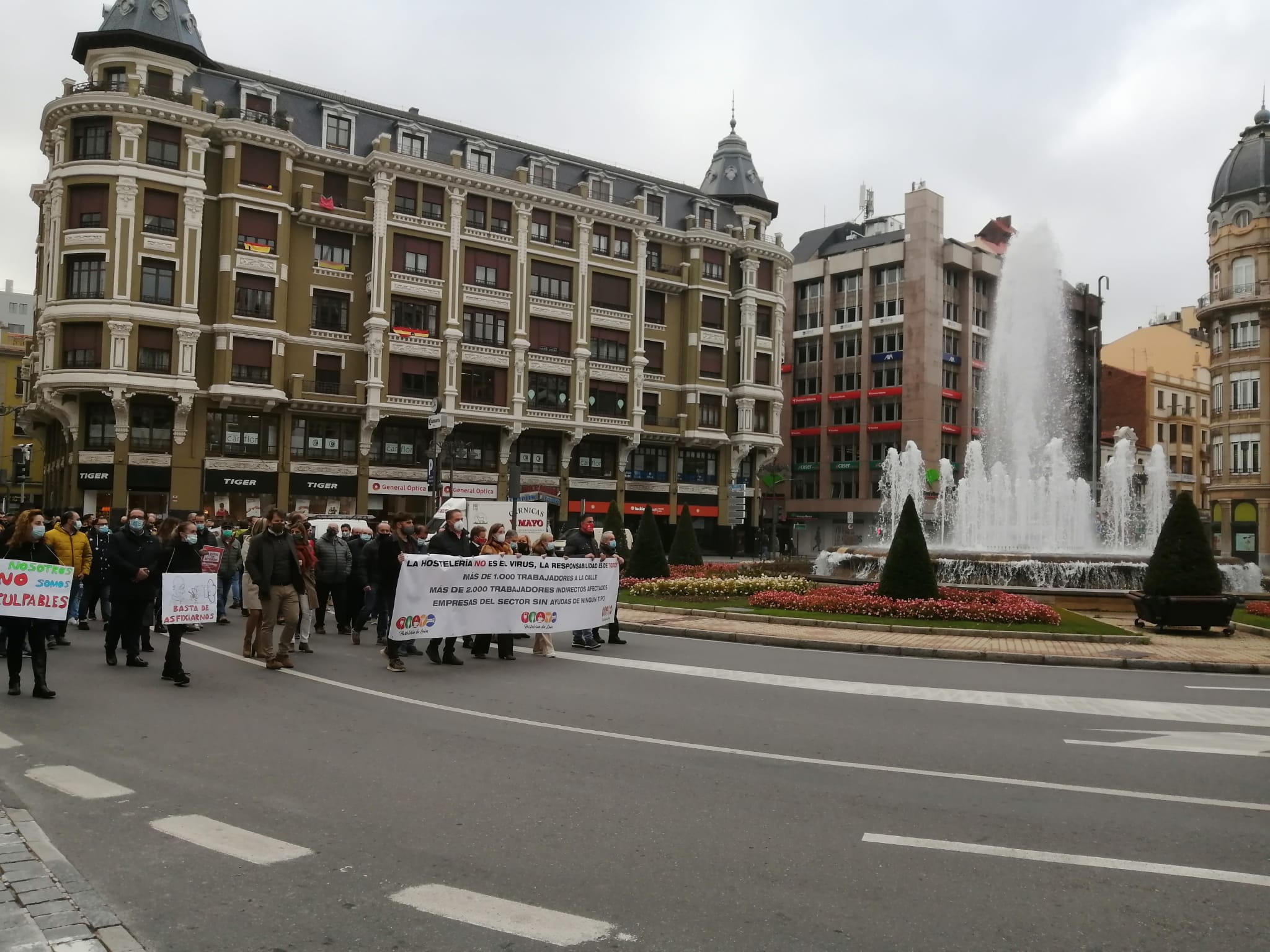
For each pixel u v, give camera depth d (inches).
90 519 735.1
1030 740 337.4
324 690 424.8
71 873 192.9
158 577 538.0
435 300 1854.1
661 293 2253.9
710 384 2285.9
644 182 2255.2
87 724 345.1
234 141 1663.4
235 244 1662.2
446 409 1846.7
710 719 367.9
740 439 2304.4
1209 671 540.7
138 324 1572.3
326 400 1744.6
